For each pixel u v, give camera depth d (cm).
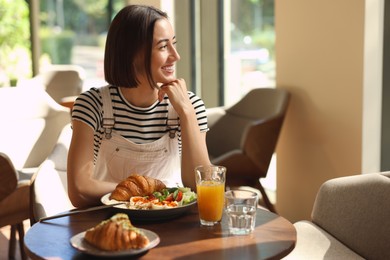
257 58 465
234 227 176
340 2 337
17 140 360
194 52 532
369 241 218
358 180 226
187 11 523
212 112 413
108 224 161
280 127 369
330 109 351
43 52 709
